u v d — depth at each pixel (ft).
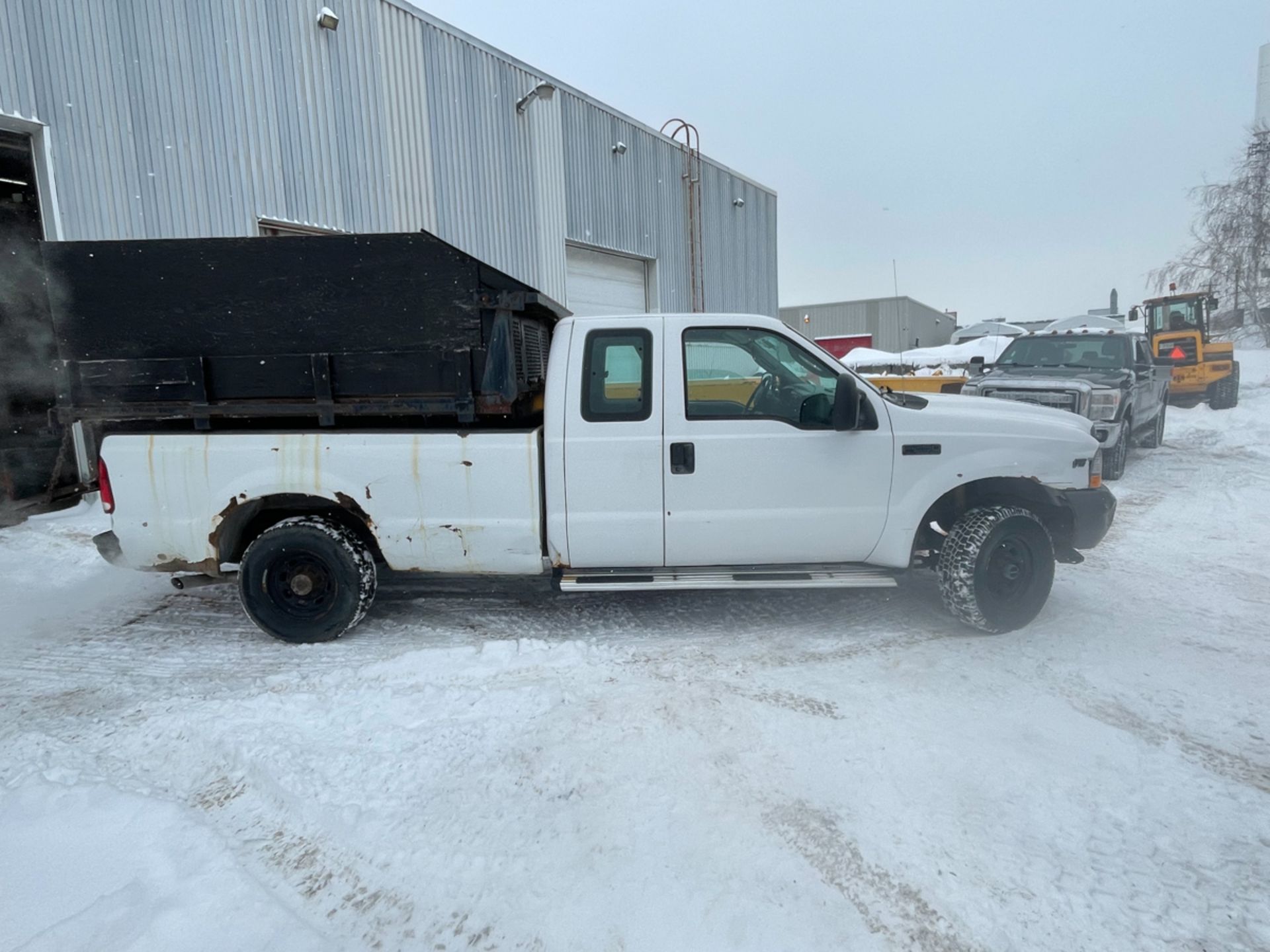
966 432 14.17
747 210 61.62
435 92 35.35
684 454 13.80
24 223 23.86
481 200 37.96
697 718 11.14
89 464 25.39
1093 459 14.98
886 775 9.62
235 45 27.84
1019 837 8.44
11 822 8.87
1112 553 20.15
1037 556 14.20
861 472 14.01
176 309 13.42
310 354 13.46
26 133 23.43
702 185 55.36
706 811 8.96
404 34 33.78
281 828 8.82
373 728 10.96
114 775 9.93
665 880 7.84
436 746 10.44
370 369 13.47
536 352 16.14
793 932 7.13
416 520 13.94
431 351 13.39
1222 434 44.06
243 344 13.47
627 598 16.85
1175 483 29.99
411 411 13.58
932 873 7.89
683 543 14.08
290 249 13.25
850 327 157.07
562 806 9.11
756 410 14.92
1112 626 14.78
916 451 14.06
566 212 43.45
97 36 24.43
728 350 14.29
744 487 13.92
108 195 24.93
